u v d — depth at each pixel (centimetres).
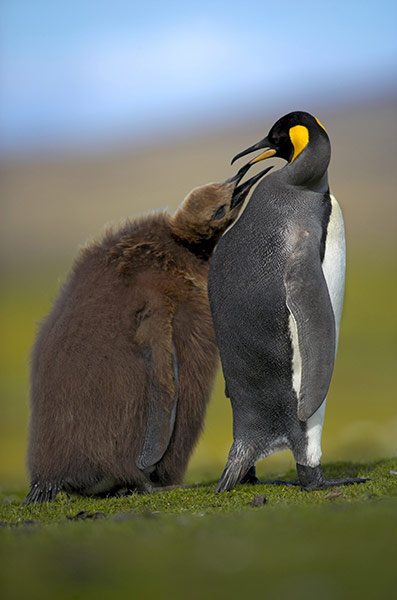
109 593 1075
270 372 1978
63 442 2223
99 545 1361
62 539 1447
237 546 1276
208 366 2320
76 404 2219
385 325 13975
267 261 1969
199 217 2380
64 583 1127
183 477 2380
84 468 2230
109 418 2216
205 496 2011
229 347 2020
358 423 7262
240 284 1991
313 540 1279
